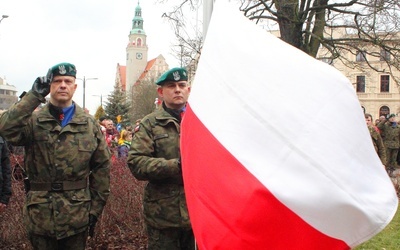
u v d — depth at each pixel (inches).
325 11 553.6
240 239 64.2
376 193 64.1
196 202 71.4
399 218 289.9
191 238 132.8
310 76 67.9
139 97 2049.7
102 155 135.3
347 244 63.4
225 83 73.7
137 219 226.1
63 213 123.9
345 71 1042.1
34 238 127.3
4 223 199.6
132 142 128.5
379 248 224.1
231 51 75.1
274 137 66.2
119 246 207.8
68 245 130.3
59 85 125.9
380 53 541.6
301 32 531.5
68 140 126.6
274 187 62.9
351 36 575.2
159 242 128.3
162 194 126.5
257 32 75.8
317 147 63.8
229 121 70.9
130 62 4375.0
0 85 2760.8
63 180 125.7
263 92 69.2
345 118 65.5
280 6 505.4
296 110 66.2
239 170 67.1
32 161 125.8
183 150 79.9
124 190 230.1
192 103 78.2
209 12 97.0
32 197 125.0
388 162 482.0
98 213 133.6
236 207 65.3
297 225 62.5
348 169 63.4
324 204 61.9
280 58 70.6
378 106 1850.4
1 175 173.2
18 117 118.1
